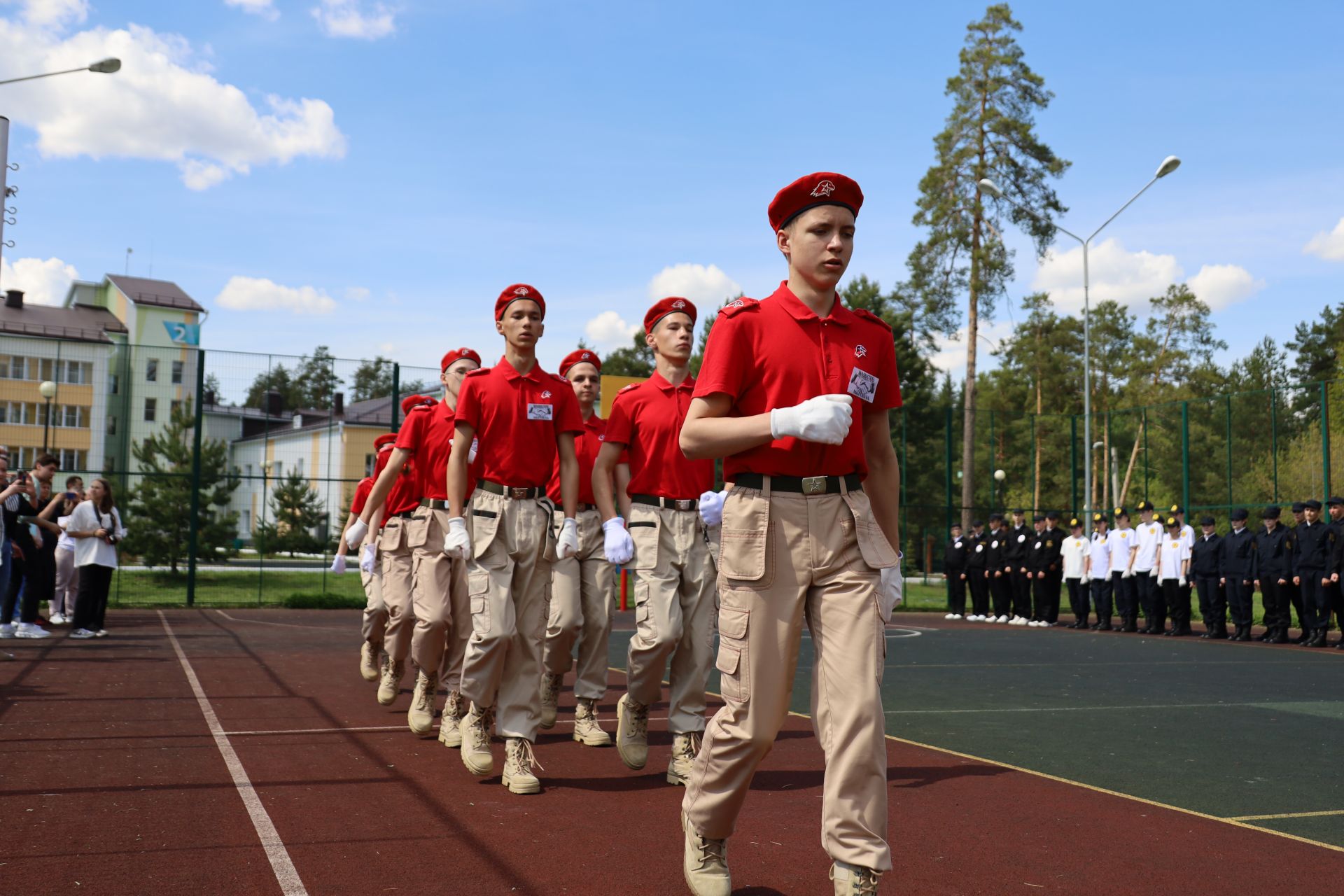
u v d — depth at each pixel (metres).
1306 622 16.83
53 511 13.22
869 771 3.13
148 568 20.97
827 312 3.49
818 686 3.25
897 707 8.61
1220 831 4.67
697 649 5.54
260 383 21.14
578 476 5.65
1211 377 68.88
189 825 4.41
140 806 4.72
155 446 21.11
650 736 7.07
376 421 21.30
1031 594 22.20
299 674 9.83
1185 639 18.25
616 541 5.64
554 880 3.74
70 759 5.70
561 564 6.20
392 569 7.72
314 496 21.12
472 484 5.93
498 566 5.28
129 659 10.70
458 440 5.36
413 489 7.68
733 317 3.39
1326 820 4.92
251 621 16.98
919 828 4.64
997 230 36.41
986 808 5.04
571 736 6.99
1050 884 3.84
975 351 36.72
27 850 4.01
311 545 21.12
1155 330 71.62
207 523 20.94
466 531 5.37
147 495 21.00
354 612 19.55
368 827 4.42
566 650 6.23
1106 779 5.81
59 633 13.60
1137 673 11.70
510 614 5.27
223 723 6.98
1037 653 14.30
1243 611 17.95
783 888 3.70
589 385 7.24
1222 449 24.09
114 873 3.75
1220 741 7.13
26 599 12.93
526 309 5.46
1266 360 71.56
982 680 10.79
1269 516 17.78
